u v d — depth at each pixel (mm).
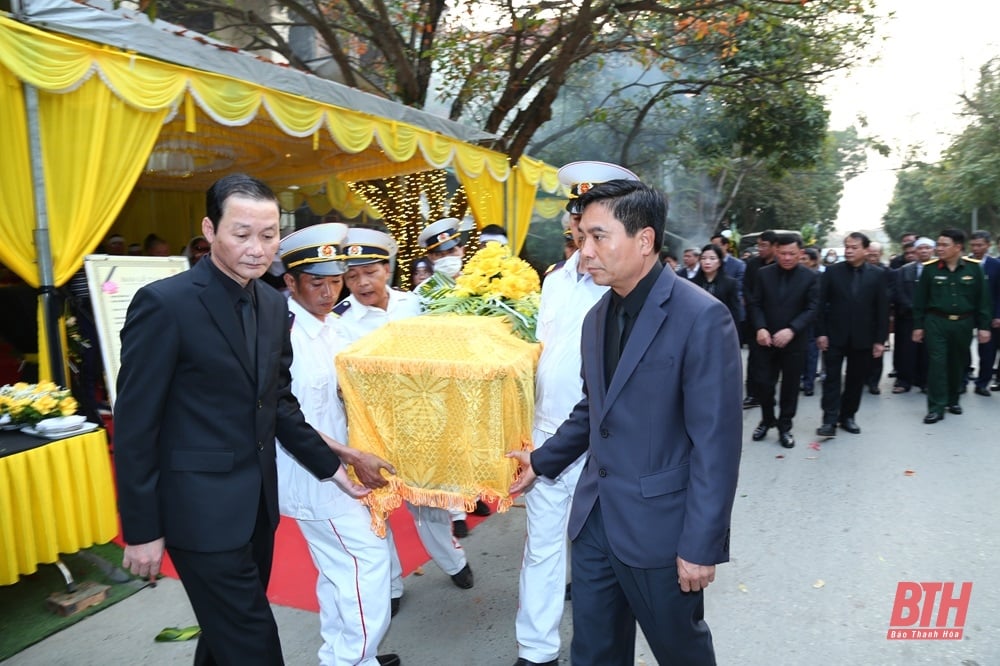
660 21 10812
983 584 3346
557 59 9453
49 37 3910
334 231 2533
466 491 2359
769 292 5887
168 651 2926
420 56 9312
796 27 11359
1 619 3189
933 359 6570
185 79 4695
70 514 3311
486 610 3275
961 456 5469
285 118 5504
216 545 1920
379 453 2445
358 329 3059
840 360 6105
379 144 6559
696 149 16328
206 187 11203
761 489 4855
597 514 2074
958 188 25859
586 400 2238
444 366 2273
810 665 2742
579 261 2746
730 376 1811
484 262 2832
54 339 4215
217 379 1923
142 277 4691
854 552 3762
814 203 30344
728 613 3166
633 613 2109
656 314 1882
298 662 2842
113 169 4418
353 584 2494
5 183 3953
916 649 2824
